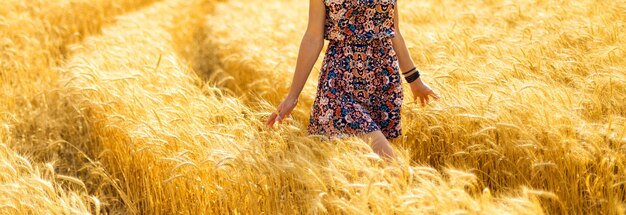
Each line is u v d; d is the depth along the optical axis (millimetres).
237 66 7047
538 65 4223
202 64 8133
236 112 3775
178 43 9477
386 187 2574
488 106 3426
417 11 7891
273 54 6441
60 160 4832
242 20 9828
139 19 9547
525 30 5383
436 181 3168
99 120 4625
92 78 4699
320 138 3051
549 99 3490
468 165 3449
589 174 2963
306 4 12195
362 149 2961
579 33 4781
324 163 2928
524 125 3262
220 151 3115
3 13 9727
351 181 2869
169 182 3537
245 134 3422
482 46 5027
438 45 5258
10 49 7227
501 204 2471
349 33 2906
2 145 3637
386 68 3008
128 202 3646
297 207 3037
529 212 2234
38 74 7207
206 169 3393
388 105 3070
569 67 4098
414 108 3697
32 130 5473
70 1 11336
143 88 4691
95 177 4285
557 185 3096
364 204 2434
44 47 8602
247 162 3006
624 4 5449
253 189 3121
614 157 2957
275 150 3279
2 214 2926
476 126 3514
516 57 4355
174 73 4914
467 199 2312
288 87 5750
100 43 7121
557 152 3096
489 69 4109
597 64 4027
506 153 3307
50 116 5703
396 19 3080
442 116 3604
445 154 3621
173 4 12070
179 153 3305
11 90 6199
